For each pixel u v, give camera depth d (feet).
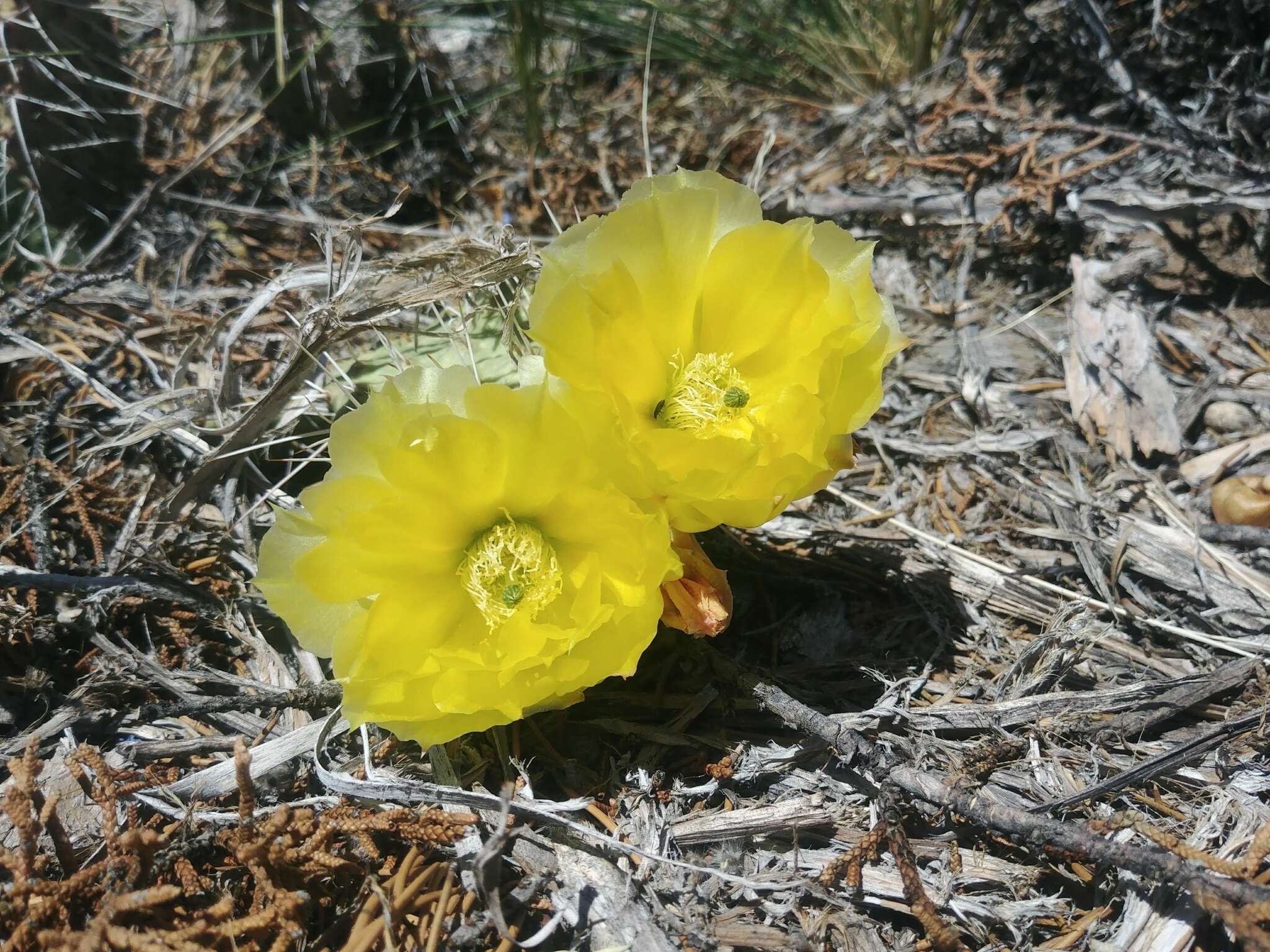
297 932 0.46
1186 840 0.55
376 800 0.54
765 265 0.54
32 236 1.02
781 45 1.20
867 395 0.53
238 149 1.12
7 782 0.57
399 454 0.48
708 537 0.73
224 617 0.67
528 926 0.51
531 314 0.51
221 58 1.15
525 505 0.53
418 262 0.78
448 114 1.17
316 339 0.69
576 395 0.50
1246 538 0.72
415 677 0.50
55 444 0.77
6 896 0.46
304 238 1.06
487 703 0.49
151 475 0.74
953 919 0.52
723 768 0.57
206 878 0.51
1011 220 0.95
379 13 1.13
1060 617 0.66
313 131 1.15
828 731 0.55
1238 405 0.84
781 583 0.72
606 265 0.52
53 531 0.69
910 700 0.63
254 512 0.73
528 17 1.11
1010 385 0.89
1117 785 0.55
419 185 1.13
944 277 1.00
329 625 0.51
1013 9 1.13
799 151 1.15
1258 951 0.44
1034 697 0.62
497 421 0.48
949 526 0.77
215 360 0.83
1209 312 0.93
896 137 1.11
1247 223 0.92
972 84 1.04
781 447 0.52
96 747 0.59
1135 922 0.51
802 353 0.55
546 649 0.49
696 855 0.55
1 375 0.83
